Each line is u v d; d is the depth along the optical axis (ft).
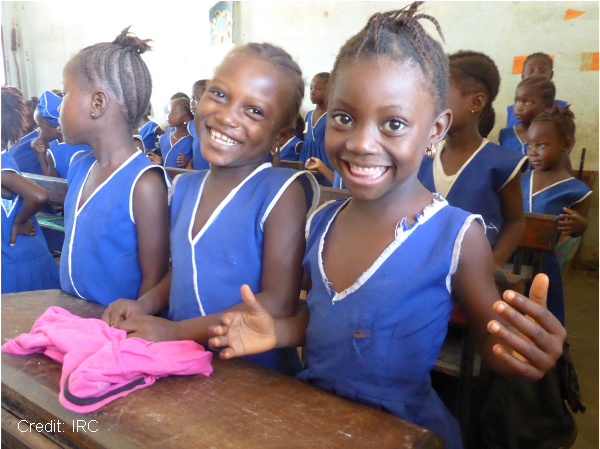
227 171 3.25
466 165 5.04
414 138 2.25
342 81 2.24
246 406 2.11
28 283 5.73
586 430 5.96
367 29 2.26
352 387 2.67
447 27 14.89
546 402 4.12
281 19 18.43
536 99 10.00
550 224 5.20
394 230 2.59
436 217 2.57
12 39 26.58
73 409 2.03
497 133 14.76
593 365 7.75
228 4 19.31
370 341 2.59
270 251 3.07
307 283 4.18
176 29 21.13
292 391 2.26
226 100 3.00
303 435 1.90
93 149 3.85
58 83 26.73
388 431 1.95
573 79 13.55
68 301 3.67
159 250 3.76
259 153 3.16
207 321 2.89
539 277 1.98
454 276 2.55
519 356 2.19
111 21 23.29
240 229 3.15
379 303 2.55
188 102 13.88
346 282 2.70
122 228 3.72
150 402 2.12
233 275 3.19
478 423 4.26
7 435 2.17
